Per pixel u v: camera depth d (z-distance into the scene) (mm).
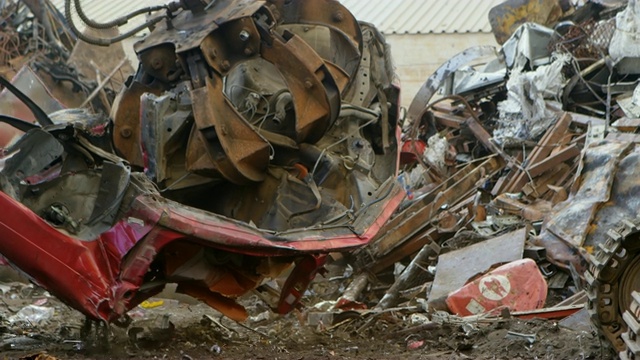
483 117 29031
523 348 9992
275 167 12664
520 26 28359
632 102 22047
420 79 40688
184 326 12242
